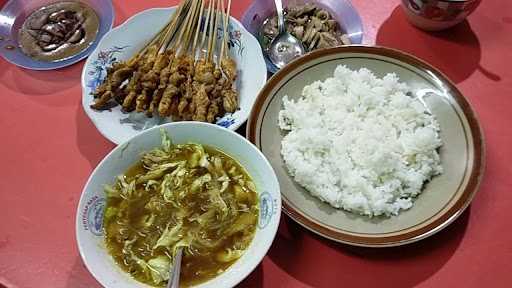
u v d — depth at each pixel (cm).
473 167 35
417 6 42
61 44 46
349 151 37
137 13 47
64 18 47
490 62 43
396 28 46
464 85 42
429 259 35
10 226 38
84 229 32
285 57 45
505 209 37
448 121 38
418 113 38
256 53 42
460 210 34
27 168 40
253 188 35
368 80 40
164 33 44
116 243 33
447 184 36
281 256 35
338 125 39
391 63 40
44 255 36
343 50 41
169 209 34
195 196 34
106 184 34
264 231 32
